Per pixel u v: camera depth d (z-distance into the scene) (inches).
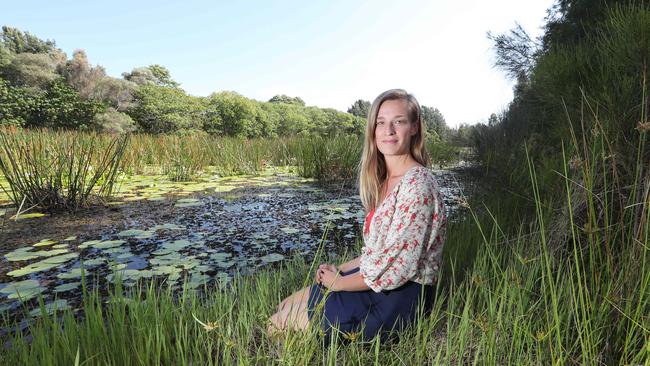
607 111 82.2
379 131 60.5
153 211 163.5
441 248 57.8
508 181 147.6
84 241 120.0
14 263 99.3
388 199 56.1
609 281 47.8
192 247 115.0
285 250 113.4
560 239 67.2
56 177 169.0
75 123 955.3
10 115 871.7
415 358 54.1
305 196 204.1
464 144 331.6
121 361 50.8
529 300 56.9
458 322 60.1
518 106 220.5
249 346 59.2
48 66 1082.1
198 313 63.2
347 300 57.7
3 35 1723.7
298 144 371.2
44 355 45.4
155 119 1088.2
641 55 82.0
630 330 45.3
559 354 44.3
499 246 77.8
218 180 266.2
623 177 68.3
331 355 50.0
